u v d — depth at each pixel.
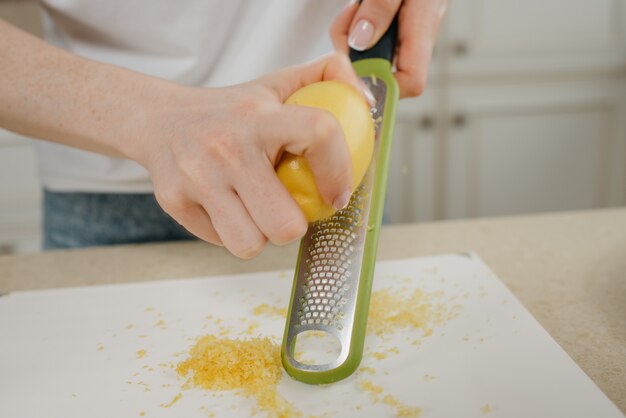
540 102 1.73
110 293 0.68
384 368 0.52
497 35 1.66
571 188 1.85
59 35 0.86
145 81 0.52
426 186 1.80
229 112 0.45
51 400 0.50
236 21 0.79
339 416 0.46
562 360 0.50
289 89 0.52
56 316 0.64
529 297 0.63
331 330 0.51
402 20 0.63
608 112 1.77
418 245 0.78
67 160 0.87
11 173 1.63
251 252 0.46
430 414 0.46
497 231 0.81
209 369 0.52
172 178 0.47
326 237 0.54
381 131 0.56
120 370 0.54
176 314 0.63
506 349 0.52
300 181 0.46
